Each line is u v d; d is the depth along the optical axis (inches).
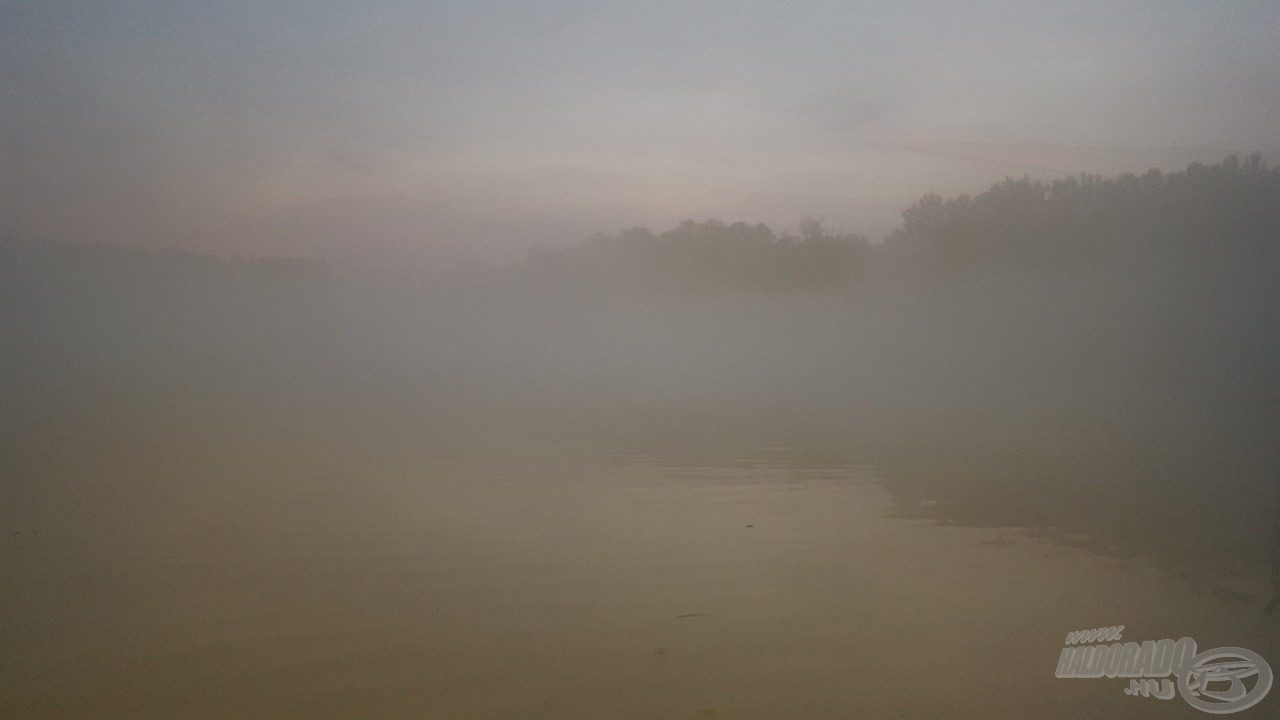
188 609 201.2
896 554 271.9
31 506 288.7
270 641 184.4
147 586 215.9
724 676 174.2
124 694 156.7
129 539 256.2
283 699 157.5
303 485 341.7
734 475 403.5
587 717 154.4
